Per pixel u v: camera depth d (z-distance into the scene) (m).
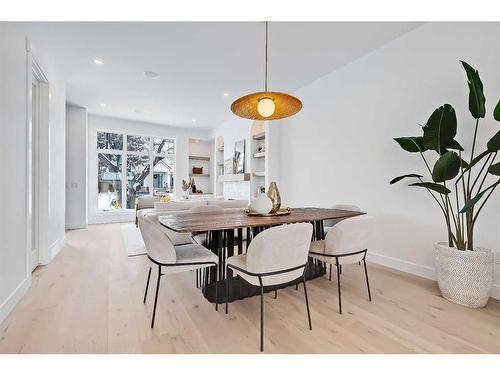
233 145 6.46
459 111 2.38
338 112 3.64
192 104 5.33
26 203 2.20
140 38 2.88
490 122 2.18
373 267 2.95
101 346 1.48
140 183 7.18
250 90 4.49
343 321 1.78
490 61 2.18
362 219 1.97
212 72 3.77
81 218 5.47
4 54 1.82
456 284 2.02
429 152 2.58
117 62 3.47
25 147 2.19
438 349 1.48
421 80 2.65
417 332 1.65
